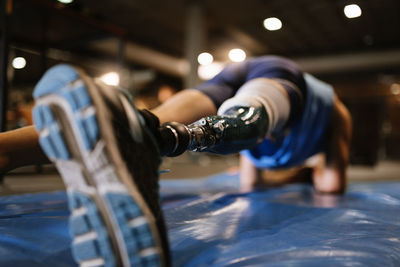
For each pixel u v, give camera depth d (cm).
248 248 56
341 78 1093
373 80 1060
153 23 836
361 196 132
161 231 42
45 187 174
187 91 107
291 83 104
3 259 50
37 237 60
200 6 713
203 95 104
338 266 48
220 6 733
